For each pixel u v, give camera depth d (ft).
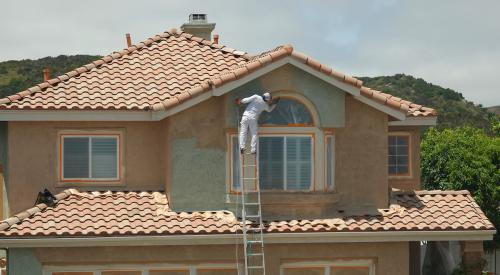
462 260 123.75
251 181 119.96
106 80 131.85
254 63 118.83
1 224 114.52
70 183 127.75
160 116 120.57
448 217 121.70
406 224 119.55
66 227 115.14
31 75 328.70
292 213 120.78
